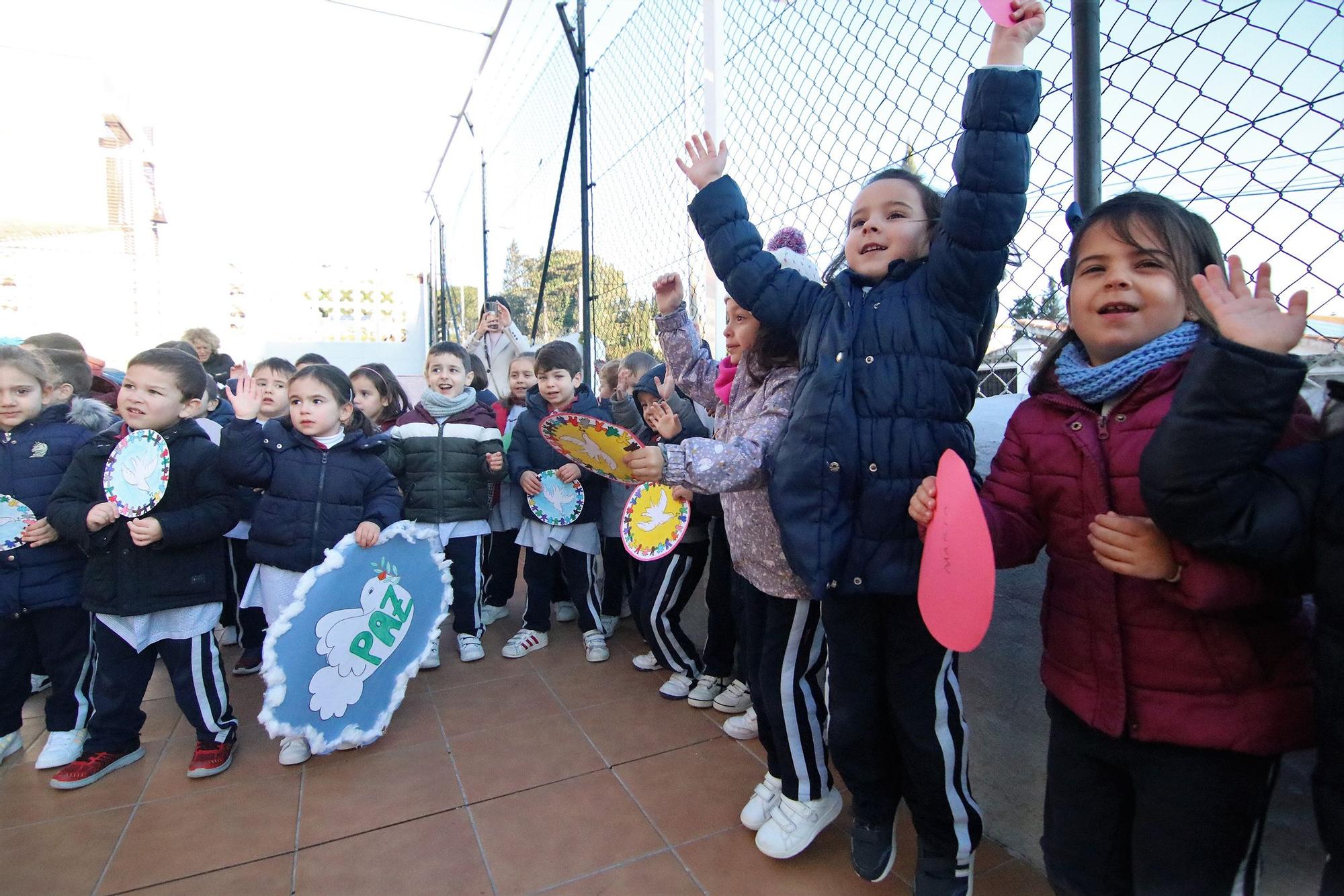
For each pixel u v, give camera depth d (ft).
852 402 4.80
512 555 12.39
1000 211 4.43
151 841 6.19
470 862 5.87
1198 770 3.48
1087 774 3.97
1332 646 3.02
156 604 7.13
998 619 5.93
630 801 6.72
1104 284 3.84
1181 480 3.18
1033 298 5.65
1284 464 3.24
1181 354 3.67
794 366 5.63
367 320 36.63
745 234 5.48
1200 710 3.47
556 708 8.74
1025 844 5.76
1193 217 3.85
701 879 5.65
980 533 3.75
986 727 6.06
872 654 5.19
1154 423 3.67
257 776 7.24
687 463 5.08
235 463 7.63
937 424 4.75
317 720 7.23
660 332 7.89
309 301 35.55
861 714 5.25
